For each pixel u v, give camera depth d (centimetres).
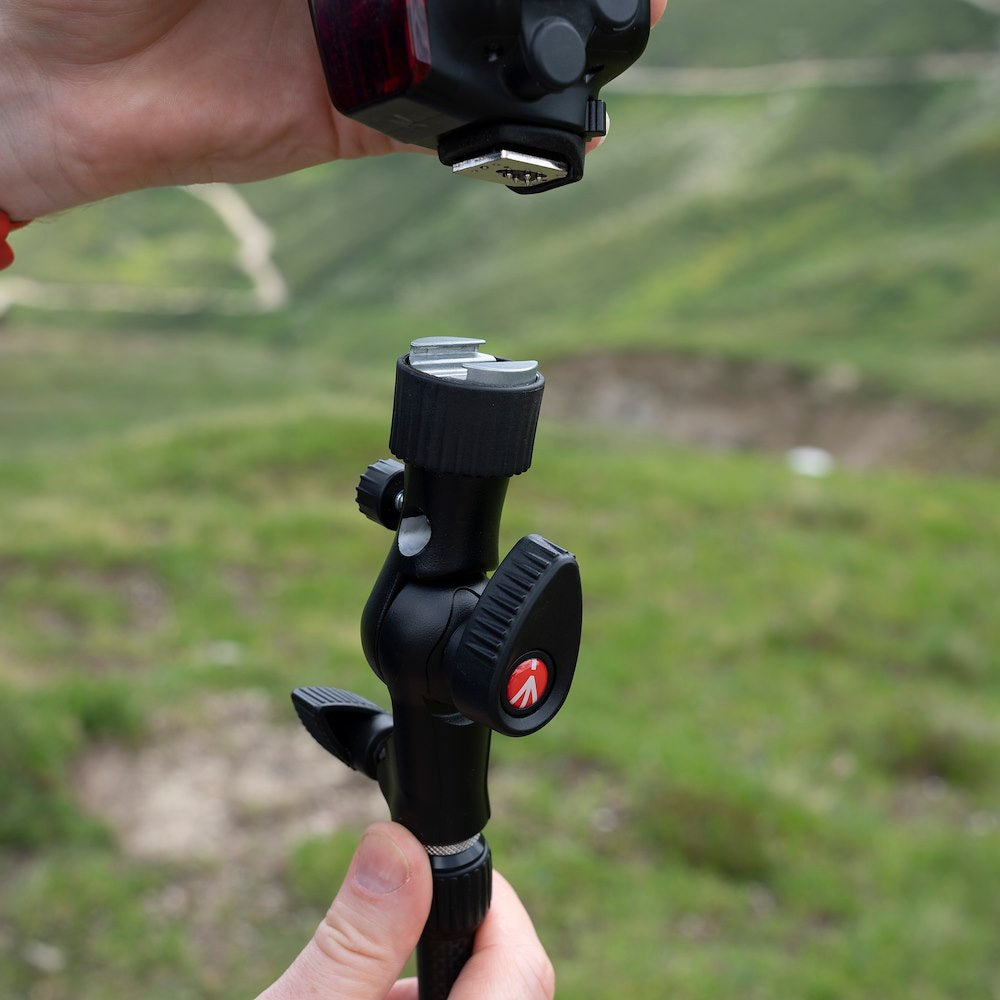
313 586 788
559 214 7812
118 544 790
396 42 62
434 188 9419
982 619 844
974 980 388
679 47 10044
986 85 7444
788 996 371
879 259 4462
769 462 1577
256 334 7469
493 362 73
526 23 61
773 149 7469
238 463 1111
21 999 331
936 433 2264
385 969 82
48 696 488
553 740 528
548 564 70
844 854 461
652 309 5422
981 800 541
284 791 464
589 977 368
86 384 2194
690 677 669
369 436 1202
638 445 1592
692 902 417
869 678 695
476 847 86
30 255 9969
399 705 80
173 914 379
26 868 388
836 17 9550
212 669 568
